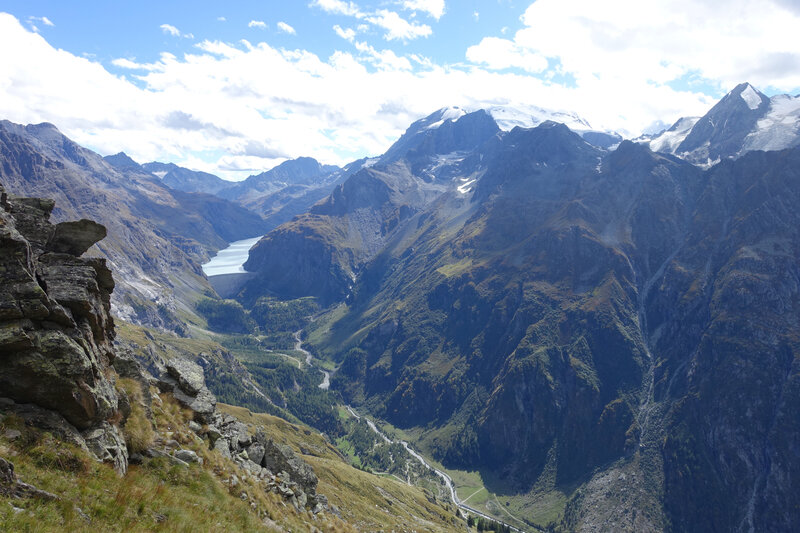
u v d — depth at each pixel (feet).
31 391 82.84
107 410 95.61
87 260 113.91
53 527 65.46
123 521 76.38
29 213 108.17
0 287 84.89
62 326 93.45
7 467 68.49
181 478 101.71
